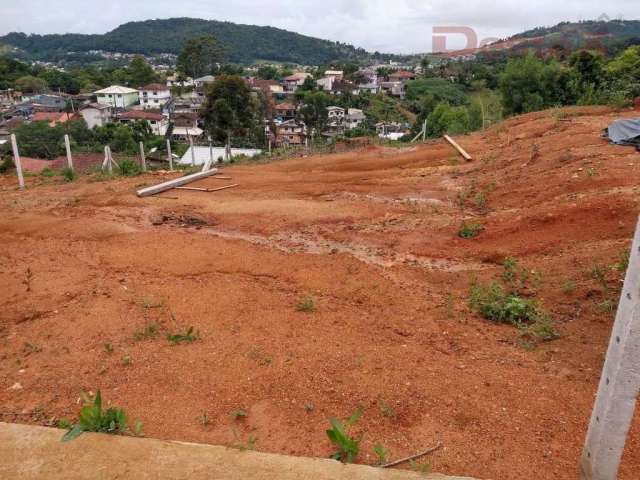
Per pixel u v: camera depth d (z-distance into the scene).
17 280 4.95
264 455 2.38
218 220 7.53
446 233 6.64
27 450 2.39
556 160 8.84
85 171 13.98
